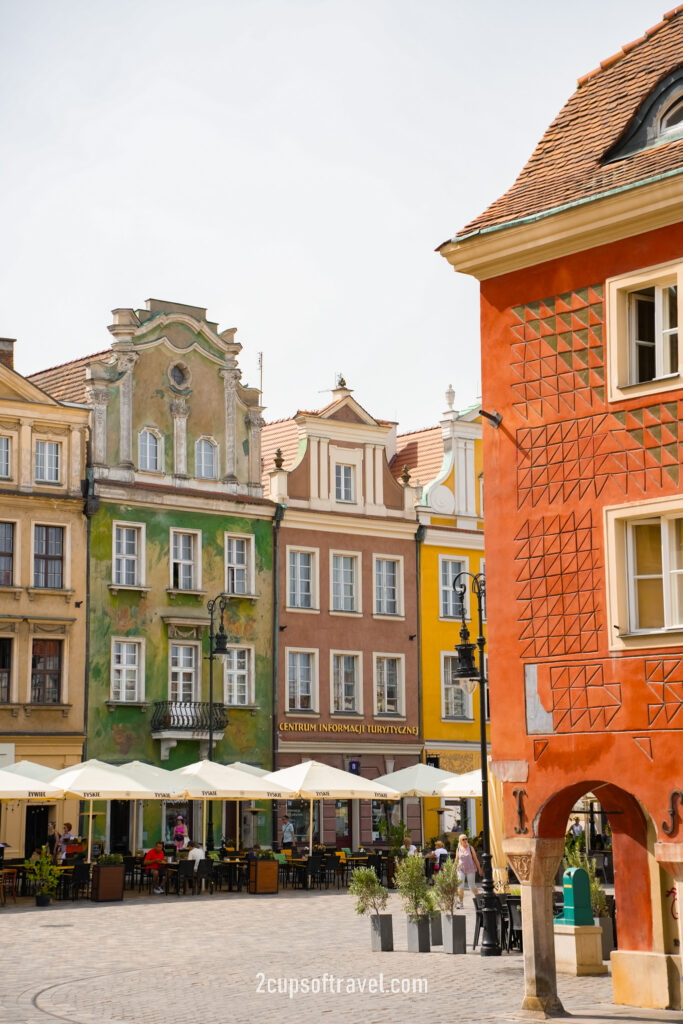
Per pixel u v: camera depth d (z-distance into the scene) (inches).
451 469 2428.6
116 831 1978.3
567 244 862.5
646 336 844.0
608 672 817.5
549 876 832.9
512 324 892.0
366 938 1191.6
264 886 1664.6
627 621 820.6
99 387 2033.7
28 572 1936.5
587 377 852.0
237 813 2110.0
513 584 869.2
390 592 2329.0
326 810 2197.3
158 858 1673.2
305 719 2188.7
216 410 2169.0
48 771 1637.6
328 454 2287.2
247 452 2201.0
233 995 880.9
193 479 2127.2
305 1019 787.4
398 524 2336.4
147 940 1178.0
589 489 842.8
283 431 2384.4
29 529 1945.1
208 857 1722.4
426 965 1005.8
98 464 2018.9
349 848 2207.2
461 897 1110.4
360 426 2322.8
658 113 880.9
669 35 935.0
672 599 805.2
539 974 812.0
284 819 2135.8
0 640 1918.1
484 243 890.7
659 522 821.2
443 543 2393.0
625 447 829.2
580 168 892.6
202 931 1249.4
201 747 2065.7
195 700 2074.3
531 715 848.3
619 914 876.6
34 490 1953.7
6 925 1291.8
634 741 799.1
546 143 946.7
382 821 2156.7
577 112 949.2
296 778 1736.0
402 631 2322.8
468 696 2379.4
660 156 837.8
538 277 881.5
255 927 1284.4
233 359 2194.9
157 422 2098.9
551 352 870.4
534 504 866.1
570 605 840.9
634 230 832.9
